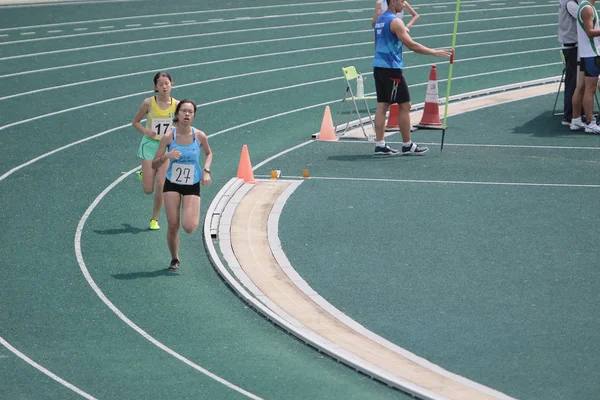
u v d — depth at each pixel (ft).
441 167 156.97
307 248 122.42
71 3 326.85
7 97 203.41
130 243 124.57
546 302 105.40
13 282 111.86
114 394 86.02
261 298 107.65
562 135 176.35
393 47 158.71
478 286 109.91
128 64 235.20
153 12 311.47
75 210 136.98
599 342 95.76
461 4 336.49
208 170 113.70
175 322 101.71
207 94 207.51
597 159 160.56
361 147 170.30
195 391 86.58
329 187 146.92
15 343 96.58
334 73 228.22
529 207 136.87
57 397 85.46
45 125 182.91
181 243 124.57
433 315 102.63
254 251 121.80
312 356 94.07
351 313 103.55
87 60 239.30
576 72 179.42
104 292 109.29
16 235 127.03
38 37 267.39
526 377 88.69
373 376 88.79
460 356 93.25
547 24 297.53
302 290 109.81
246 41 265.34
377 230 128.16
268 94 208.13
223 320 102.37
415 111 196.03
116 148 168.66
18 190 145.79
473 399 83.76
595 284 110.11
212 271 115.96
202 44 260.62
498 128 182.09
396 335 98.02
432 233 126.82
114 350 95.14
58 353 94.43
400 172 154.40
